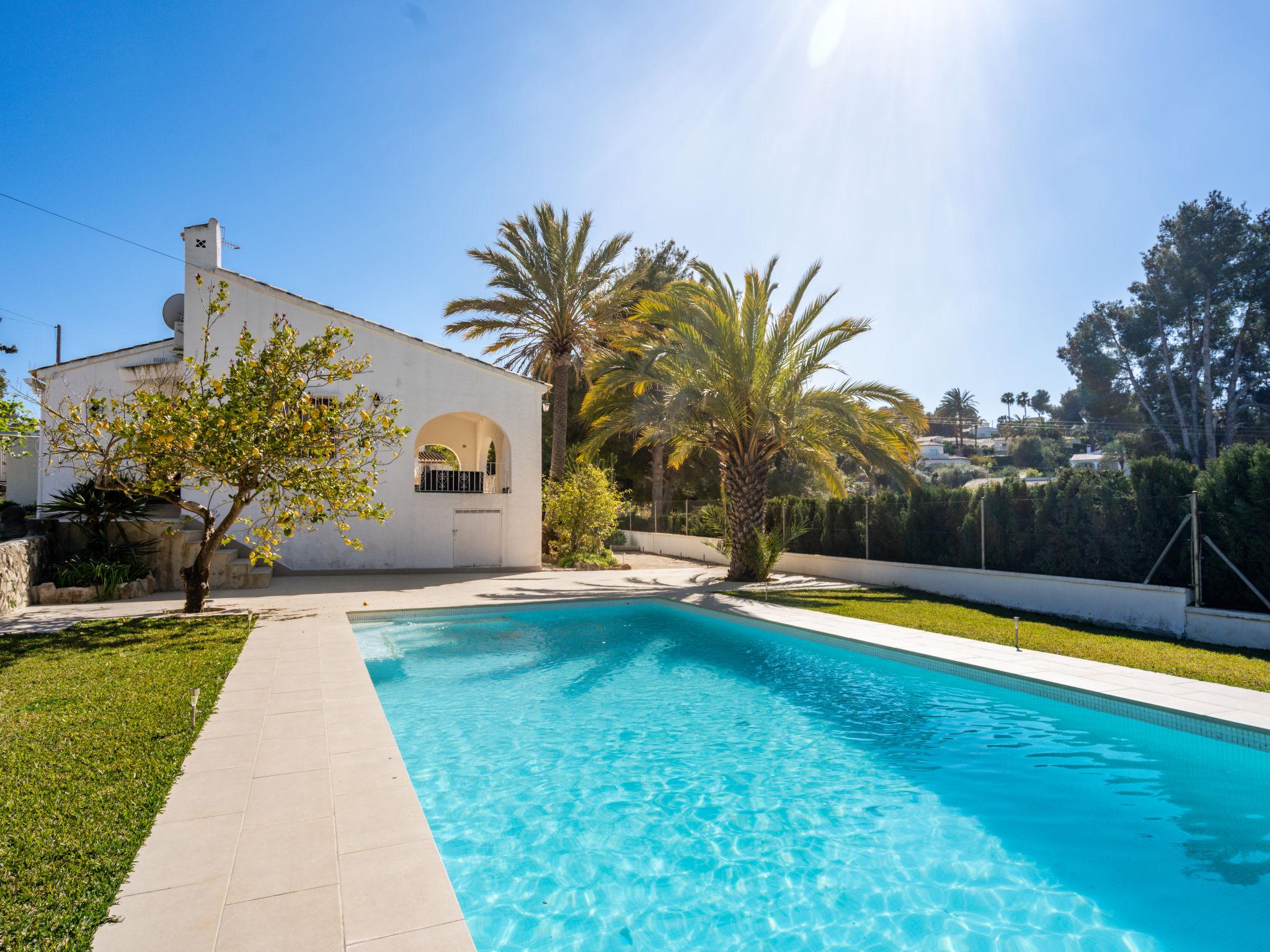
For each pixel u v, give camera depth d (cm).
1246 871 404
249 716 552
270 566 1427
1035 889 384
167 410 980
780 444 1617
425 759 581
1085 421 5716
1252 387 3878
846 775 549
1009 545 1294
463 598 1280
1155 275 4097
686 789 523
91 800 374
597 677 845
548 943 332
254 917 270
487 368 1841
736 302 1558
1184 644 890
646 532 2897
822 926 349
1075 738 632
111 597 1201
